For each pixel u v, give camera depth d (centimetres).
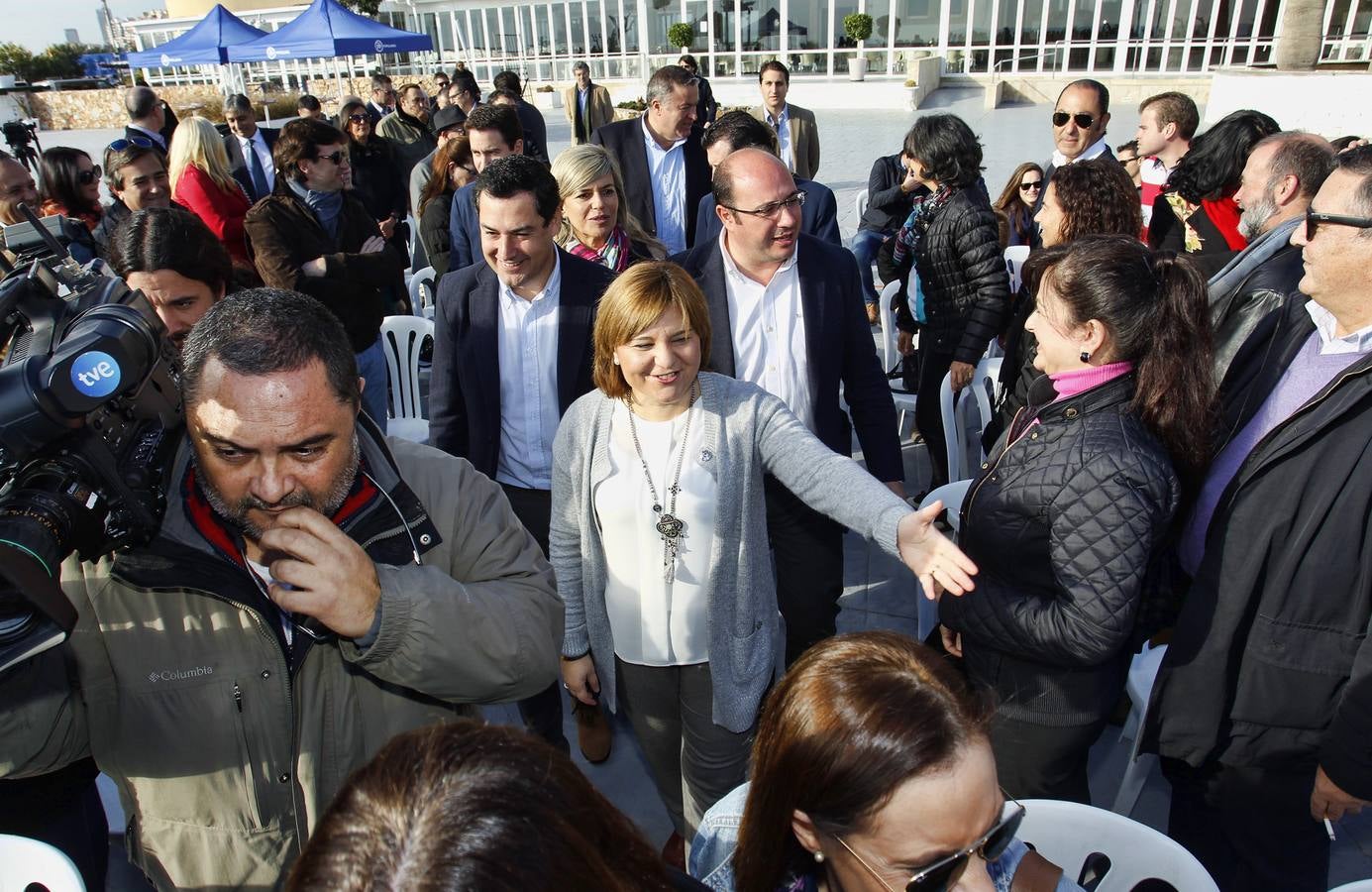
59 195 502
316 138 395
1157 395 164
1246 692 165
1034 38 2217
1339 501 151
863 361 276
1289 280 193
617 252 340
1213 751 174
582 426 206
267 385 106
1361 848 233
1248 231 260
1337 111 1251
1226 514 165
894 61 2333
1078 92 452
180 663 124
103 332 105
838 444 278
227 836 130
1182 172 326
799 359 265
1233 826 180
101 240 411
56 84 3406
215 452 109
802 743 102
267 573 126
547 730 253
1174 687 175
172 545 122
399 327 413
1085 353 168
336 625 111
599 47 2683
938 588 188
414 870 60
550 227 257
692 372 192
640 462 199
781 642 298
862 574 371
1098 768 265
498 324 270
